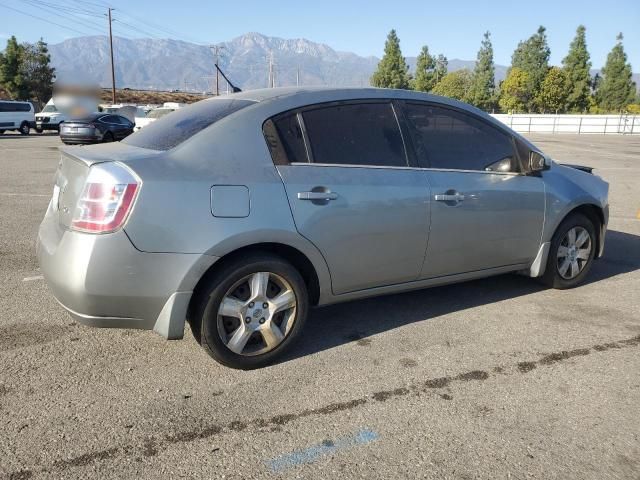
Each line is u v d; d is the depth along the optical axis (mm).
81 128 21328
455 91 70062
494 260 4312
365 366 3430
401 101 3881
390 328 4027
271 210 3195
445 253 3980
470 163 4094
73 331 3865
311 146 3439
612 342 3826
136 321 3059
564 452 2588
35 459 2467
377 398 3049
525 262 4543
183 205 2980
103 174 2908
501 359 3545
